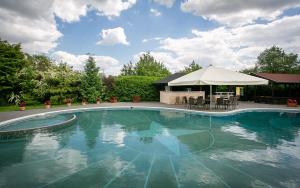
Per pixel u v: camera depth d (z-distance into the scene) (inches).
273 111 748.0
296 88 1030.4
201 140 400.8
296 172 252.1
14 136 404.8
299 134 442.6
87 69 1046.4
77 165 278.2
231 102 784.9
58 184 226.1
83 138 417.4
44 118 620.4
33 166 274.8
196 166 273.7
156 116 682.2
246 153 322.7
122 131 480.7
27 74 904.3
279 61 1879.9
